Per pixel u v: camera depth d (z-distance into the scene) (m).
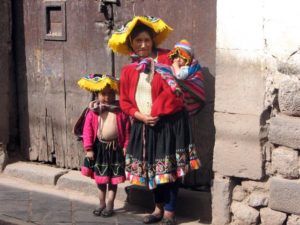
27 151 7.09
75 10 6.47
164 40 5.71
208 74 5.70
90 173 5.76
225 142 5.32
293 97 4.96
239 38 5.14
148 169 5.36
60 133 6.80
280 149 5.11
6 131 7.00
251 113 5.18
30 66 6.92
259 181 5.26
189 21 5.77
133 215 5.82
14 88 7.08
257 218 5.29
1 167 6.94
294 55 4.92
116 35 5.43
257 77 5.11
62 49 6.64
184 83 5.40
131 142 5.43
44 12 6.68
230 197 5.39
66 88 6.68
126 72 5.45
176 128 5.30
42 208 5.95
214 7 5.61
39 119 6.94
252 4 5.04
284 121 5.01
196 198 5.71
